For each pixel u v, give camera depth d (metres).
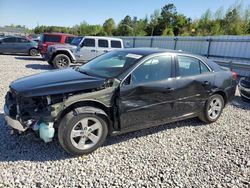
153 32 71.94
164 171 3.38
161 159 3.69
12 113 3.59
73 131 3.49
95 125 3.66
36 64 13.68
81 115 3.49
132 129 4.07
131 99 3.90
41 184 2.94
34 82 3.76
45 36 14.75
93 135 3.68
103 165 3.43
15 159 3.42
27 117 3.43
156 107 4.22
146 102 4.07
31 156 3.53
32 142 3.91
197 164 3.62
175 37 21.08
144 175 3.26
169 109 4.42
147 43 25.47
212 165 3.62
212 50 17.23
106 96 3.69
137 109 3.99
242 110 6.58
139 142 4.20
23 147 3.75
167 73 4.35
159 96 4.21
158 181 3.16
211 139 4.51
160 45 23.36
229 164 3.68
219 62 14.85
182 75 4.54
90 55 12.46
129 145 4.07
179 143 4.27
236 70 14.18
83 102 3.60
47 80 3.83
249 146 4.30
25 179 3.01
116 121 3.87
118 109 3.80
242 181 3.28
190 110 4.78
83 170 3.28
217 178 3.31
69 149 3.49
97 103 3.68
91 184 3.01
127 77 3.90
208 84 4.90
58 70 4.61
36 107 3.49
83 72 4.35
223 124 5.32
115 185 3.02
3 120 4.67
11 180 2.97
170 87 4.32
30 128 3.47
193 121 5.36
